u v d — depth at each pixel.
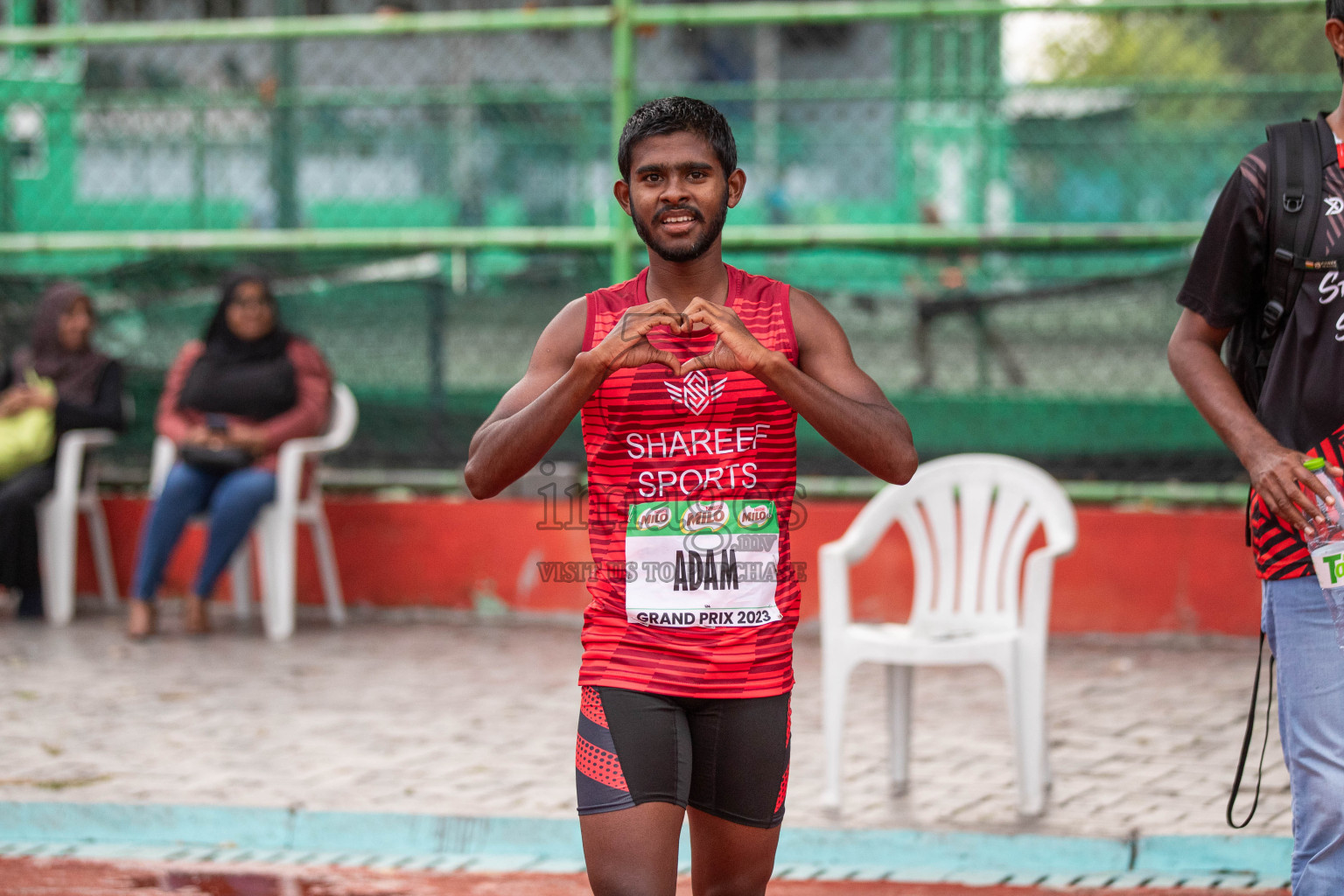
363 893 6.41
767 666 4.21
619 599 4.23
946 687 9.69
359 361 12.20
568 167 21.56
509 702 9.21
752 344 3.99
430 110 21.55
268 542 11.16
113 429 12.04
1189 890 6.38
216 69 21.16
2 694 9.34
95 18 20.78
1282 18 20.00
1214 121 20.45
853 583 11.06
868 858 6.74
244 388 11.33
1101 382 11.52
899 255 11.38
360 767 7.78
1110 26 16.88
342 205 21.00
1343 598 4.27
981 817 6.96
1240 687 9.41
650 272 4.40
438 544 11.76
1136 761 7.83
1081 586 10.83
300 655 10.54
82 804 7.12
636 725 4.13
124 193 17.98
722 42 24.38
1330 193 4.41
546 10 11.09
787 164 23.27
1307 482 4.26
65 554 11.75
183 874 6.64
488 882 6.55
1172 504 11.24
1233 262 4.56
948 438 11.64
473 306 12.02
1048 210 20.36
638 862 4.06
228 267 12.41
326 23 11.32
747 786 4.21
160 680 9.76
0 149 14.61
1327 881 4.32
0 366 12.38
